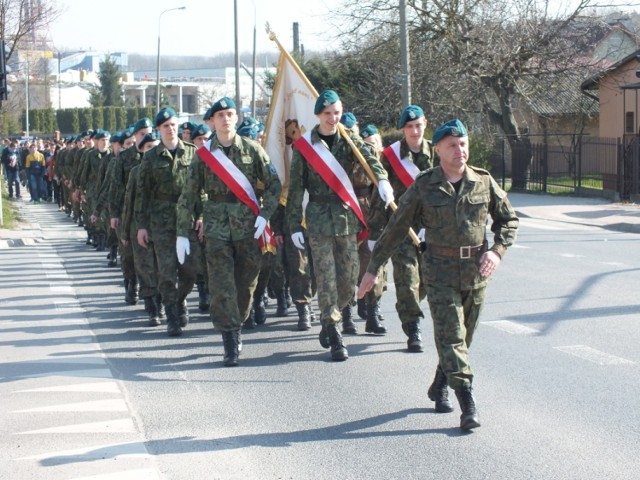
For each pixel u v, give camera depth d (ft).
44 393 23.72
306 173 26.61
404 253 26.99
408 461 17.99
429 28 113.60
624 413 20.74
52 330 32.58
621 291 37.40
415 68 115.24
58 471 17.81
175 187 30.94
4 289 43.11
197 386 24.29
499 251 19.35
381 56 119.03
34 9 111.45
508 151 118.21
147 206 31.32
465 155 19.27
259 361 27.04
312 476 17.35
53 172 96.32
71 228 77.36
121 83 339.57
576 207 83.20
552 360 25.94
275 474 17.52
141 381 24.94
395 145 27.73
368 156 26.16
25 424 20.98
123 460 18.39
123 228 32.86
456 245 19.45
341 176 26.25
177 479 17.35
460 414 21.02
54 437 19.98
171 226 31.12
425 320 32.32
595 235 63.05
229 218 26.50
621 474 16.94
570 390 22.79
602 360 25.77
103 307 37.65
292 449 18.95
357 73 128.47
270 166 27.04
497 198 19.77
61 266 52.16
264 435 19.93
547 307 34.06
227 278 26.55
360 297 20.44
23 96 261.24
